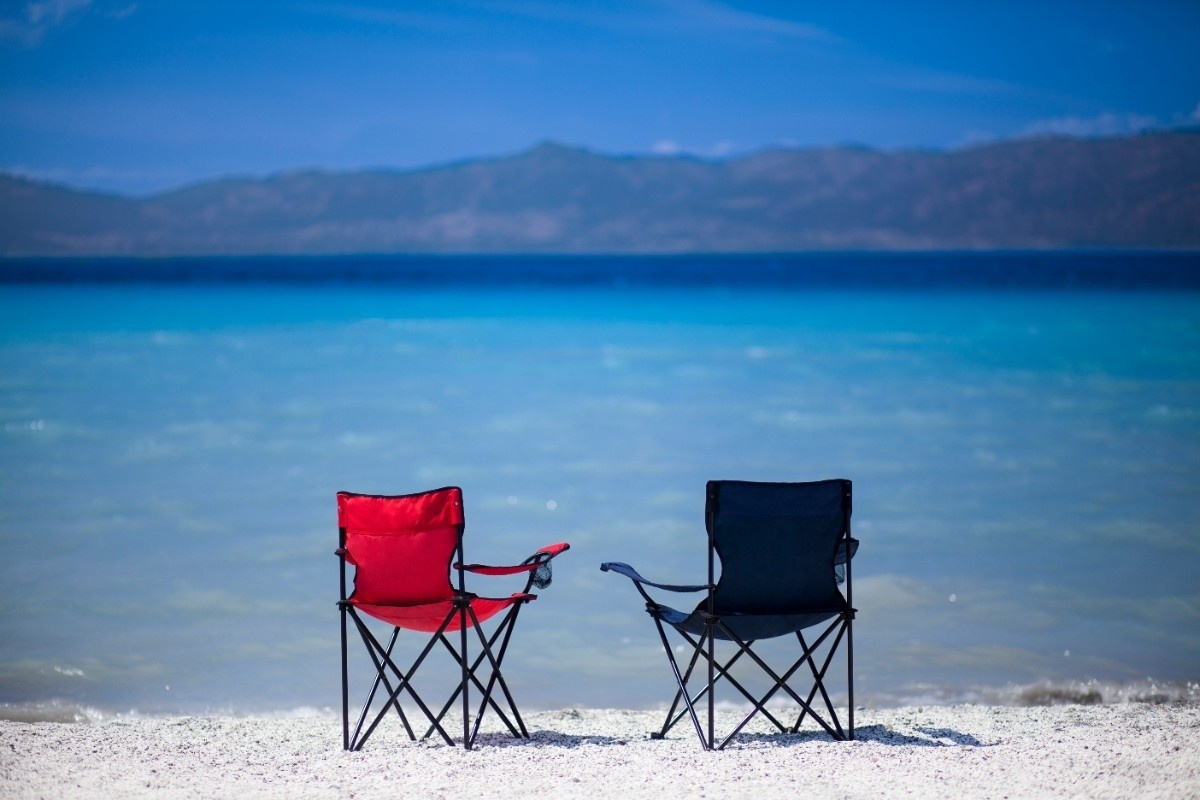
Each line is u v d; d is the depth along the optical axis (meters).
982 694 5.89
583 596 7.75
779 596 4.62
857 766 4.16
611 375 20.92
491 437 14.10
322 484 11.20
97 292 57.62
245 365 22.39
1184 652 6.49
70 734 4.76
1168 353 23.33
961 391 18.05
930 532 9.21
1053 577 7.95
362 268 137.25
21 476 11.50
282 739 4.77
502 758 4.35
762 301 48.09
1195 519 9.52
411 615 4.63
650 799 3.81
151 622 7.09
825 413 15.91
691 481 11.32
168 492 10.78
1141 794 3.74
